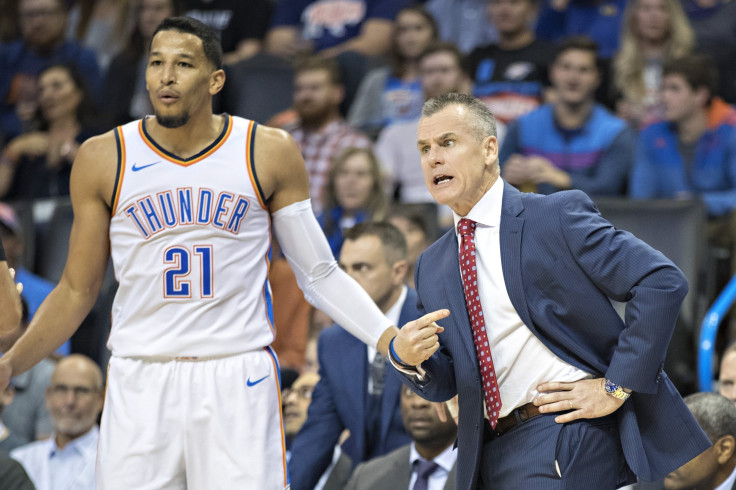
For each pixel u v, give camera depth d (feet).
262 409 35.81
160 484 35.06
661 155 75.41
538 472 35.29
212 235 35.47
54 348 37.42
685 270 66.39
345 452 51.96
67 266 37.14
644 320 33.96
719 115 74.74
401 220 67.56
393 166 83.10
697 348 64.69
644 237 68.13
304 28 99.09
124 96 95.71
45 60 100.68
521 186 73.67
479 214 36.76
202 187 35.68
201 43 35.78
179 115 35.27
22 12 101.55
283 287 67.51
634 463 34.81
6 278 37.76
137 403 35.24
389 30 96.53
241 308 35.81
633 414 35.65
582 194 36.17
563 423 35.42
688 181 74.74
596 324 35.63
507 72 84.48
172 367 35.32
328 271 37.93
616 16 90.68
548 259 35.53
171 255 35.37
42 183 88.33
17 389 64.23
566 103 76.59
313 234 37.60
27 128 97.66
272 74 92.27
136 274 35.63
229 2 99.14
